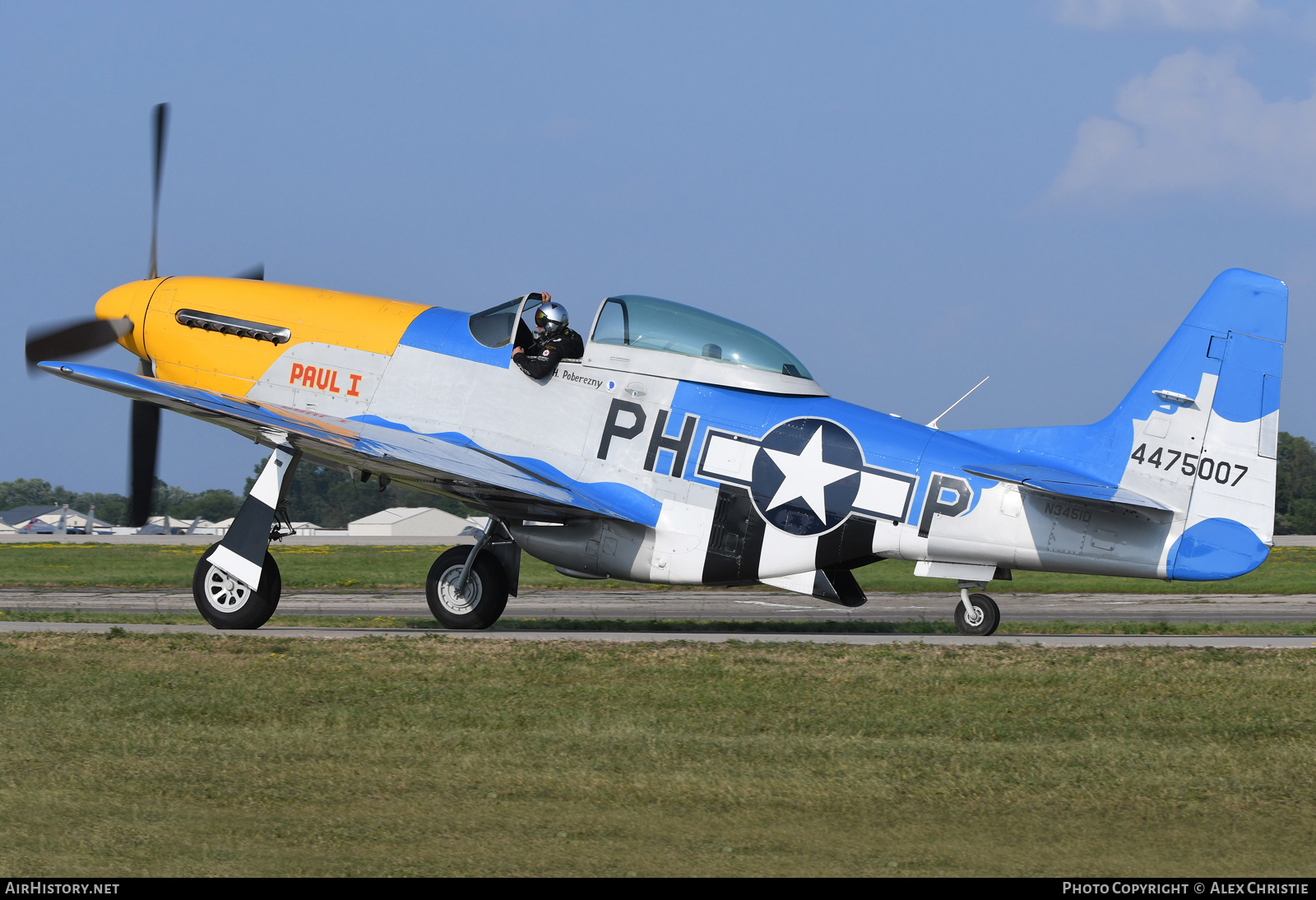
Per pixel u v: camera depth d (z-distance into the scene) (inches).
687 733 860.6
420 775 740.7
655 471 1402.6
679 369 1414.9
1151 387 1347.2
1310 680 1053.8
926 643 1263.5
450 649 1152.8
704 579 1400.1
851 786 731.4
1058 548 1336.1
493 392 1454.2
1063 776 761.6
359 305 1542.8
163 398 1300.4
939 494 1357.0
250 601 1360.7
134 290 1624.0
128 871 562.6
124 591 2427.4
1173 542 1320.1
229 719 875.4
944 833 649.0
